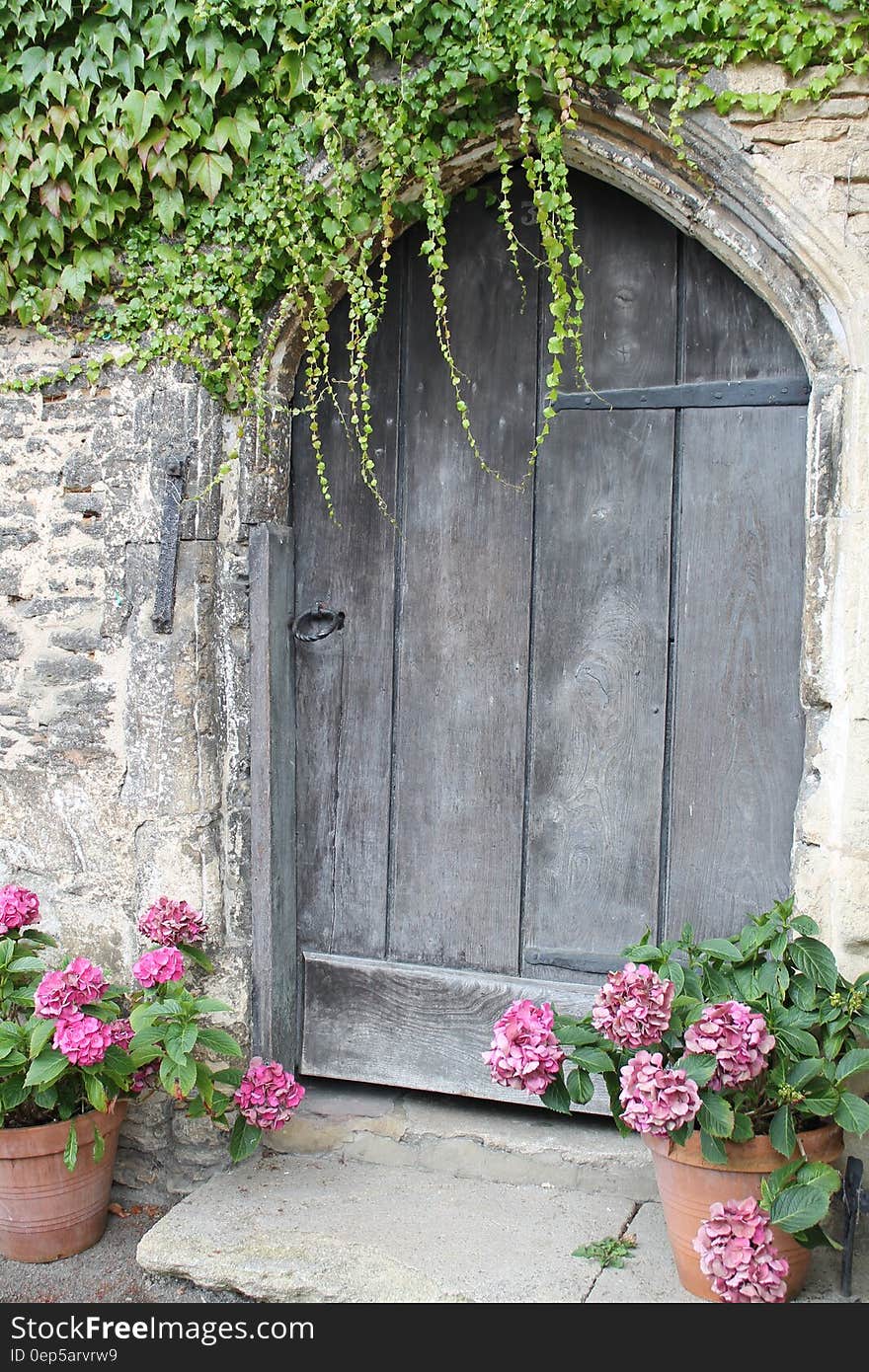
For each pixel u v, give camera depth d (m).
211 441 2.82
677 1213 2.27
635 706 2.78
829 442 2.41
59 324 2.87
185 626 2.83
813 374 2.45
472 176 2.74
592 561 2.79
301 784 3.05
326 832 3.04
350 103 2.55
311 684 3.03
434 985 2.94
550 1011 2.30
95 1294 2.51
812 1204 2.06
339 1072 3.03
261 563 2.85
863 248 2.35
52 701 2.93
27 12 2.68
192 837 2.86
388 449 2.93
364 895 3.02
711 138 2.40
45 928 2.96
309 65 2.59
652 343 2.72
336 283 2.83
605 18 2.39
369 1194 2.72
